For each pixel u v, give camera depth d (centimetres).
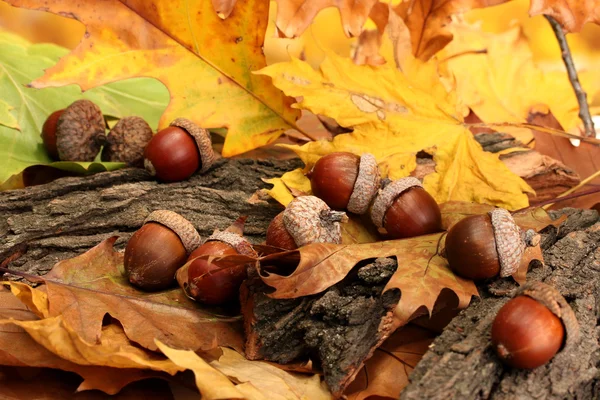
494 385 38
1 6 59
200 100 49
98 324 41
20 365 40
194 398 41
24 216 44
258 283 42
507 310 38
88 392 40
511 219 41
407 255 41
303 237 42
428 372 38
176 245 43
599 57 66
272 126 50
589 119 55
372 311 40
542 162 49
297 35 50
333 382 40
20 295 41
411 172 47
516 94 56
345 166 44
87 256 43
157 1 47
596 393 39
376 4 53
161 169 46
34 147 49
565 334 38
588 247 42
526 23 65
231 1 48
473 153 48
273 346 41
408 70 50
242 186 47
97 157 50
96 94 52
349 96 48
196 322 42
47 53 52
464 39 57
